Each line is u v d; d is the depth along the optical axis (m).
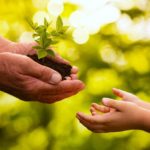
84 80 5.93
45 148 6.32
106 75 5.95
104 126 3.16
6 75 3.28
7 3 5.95
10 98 6.25
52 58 3.43
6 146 6.34
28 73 3.23
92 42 6.02
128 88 5.91
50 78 3.21
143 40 6.05
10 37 6.05
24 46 3.68
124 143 6.03
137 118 3.12
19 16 6.00
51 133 6.24
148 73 5.99
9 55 3.25
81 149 6.14
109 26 6.01
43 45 3.23
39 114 6.18
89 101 5.91
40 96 3.36
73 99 5.99
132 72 5.98
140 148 6.03
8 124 6.28
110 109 3.24
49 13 5.91
